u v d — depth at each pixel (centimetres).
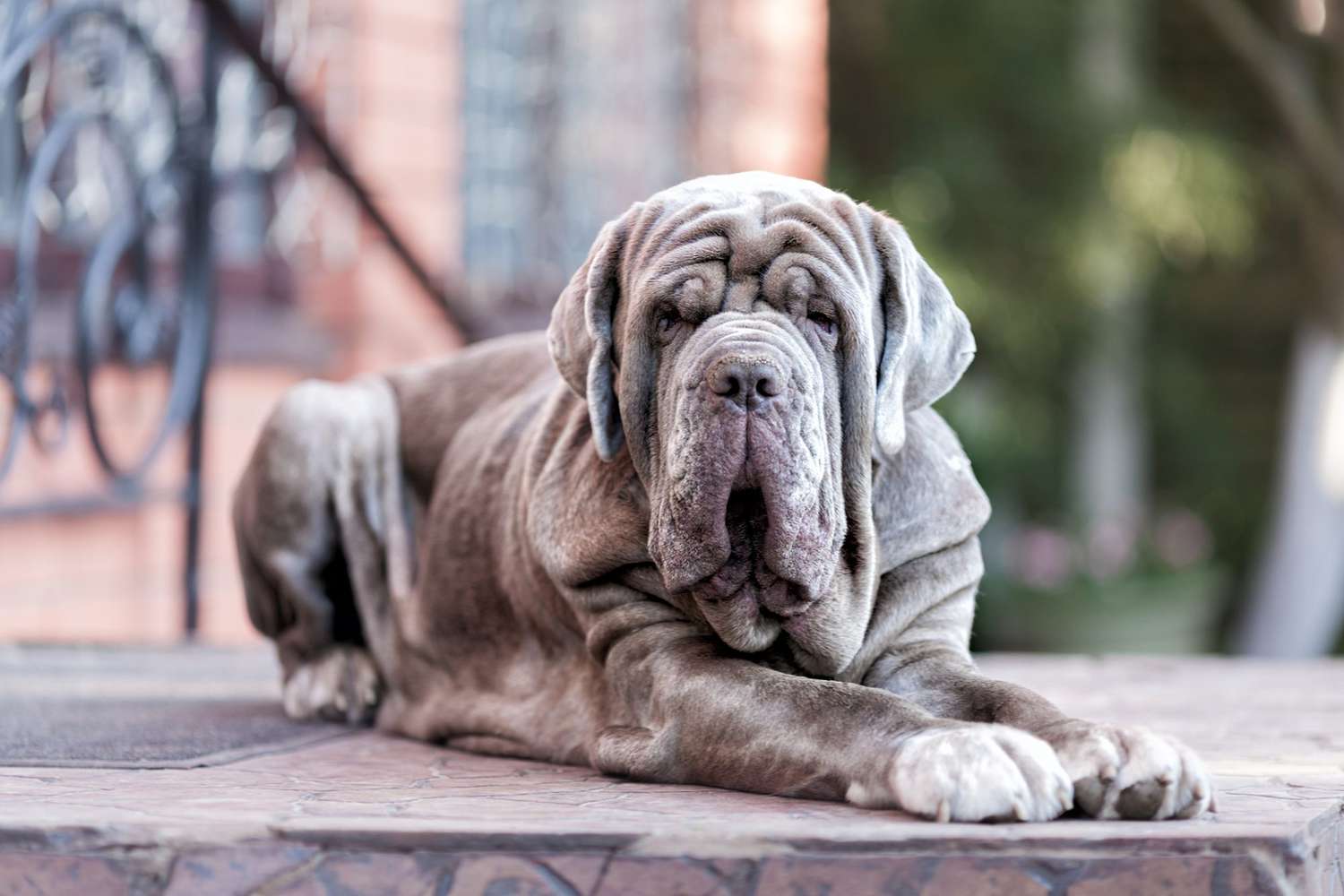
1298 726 435
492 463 399
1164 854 249
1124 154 1135
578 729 351
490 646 389
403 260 795
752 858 252
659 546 303
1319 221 1181
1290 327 1324
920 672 324
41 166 606
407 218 910
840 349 311
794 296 306
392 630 427
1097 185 1130
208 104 708
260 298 864
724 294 309
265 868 257
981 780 260
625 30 1024
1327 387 1168
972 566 349
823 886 250
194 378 705
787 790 293
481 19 973
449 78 937
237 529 459
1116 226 1138
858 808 278
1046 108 1132
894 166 1173
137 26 669
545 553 348
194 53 806
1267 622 1182
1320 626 1170
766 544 295
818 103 1161
